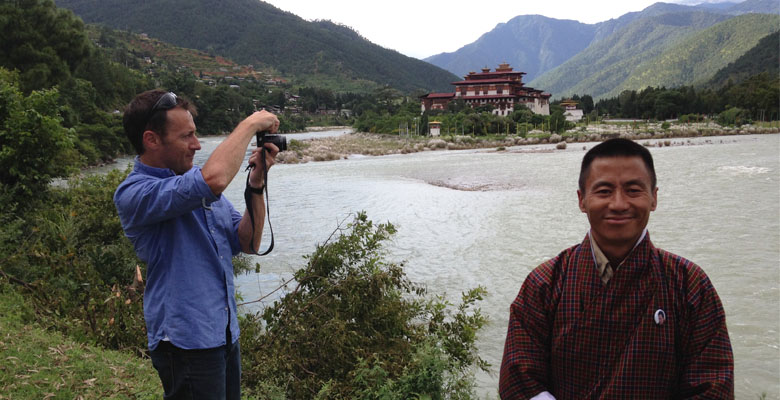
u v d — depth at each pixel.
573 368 1.73
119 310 6.15
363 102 190.75
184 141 2.36
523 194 23.84
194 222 2.32
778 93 111.38
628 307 1.64
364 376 4.67
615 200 1.63
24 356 4.67
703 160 36.31
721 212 17.91
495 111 125.00
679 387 1.68
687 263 1.68
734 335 8.23
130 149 59.19
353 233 6.29
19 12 54.66
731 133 82.06
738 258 12.37
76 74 73.75
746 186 23.41
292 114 180.50
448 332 5.79
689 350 1.65
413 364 4.56
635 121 122.69
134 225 2.23
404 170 38.75
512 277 11.57
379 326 5.81
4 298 6.73
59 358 4.78
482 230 16.55
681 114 126.31
